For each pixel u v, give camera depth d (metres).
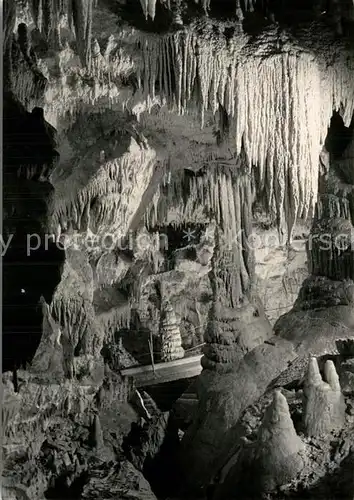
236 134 7.69
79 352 8.19
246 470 6.07
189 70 7.36
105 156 8.29
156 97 7.77
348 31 7.85
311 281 8.41
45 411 7.08
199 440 7.63
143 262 10.83
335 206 8.27
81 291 8.16
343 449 5.83
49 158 7.39
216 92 7.45
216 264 8.96
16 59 6.88
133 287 10.58
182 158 9.29
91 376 8.09
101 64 7.22
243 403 7.64
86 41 6.61
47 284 7.43
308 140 7.82
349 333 7.74
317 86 7.73
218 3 7.91
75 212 8.26
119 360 11.40
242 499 5.98
